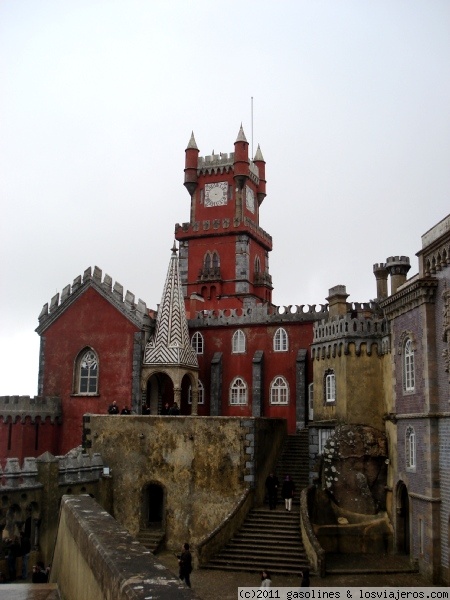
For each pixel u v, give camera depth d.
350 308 53.53
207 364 62.72
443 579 32.84
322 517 41.44
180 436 44.88
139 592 7.27
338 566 35.97
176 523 43.88
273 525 39.97
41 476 38.94
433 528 33.56
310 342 59.66
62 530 16.59
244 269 83.62
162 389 61.19
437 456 34.44
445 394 34.00
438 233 34.91
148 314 60.97
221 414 61.19
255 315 61.69
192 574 34.75
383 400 44.12
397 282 45.59
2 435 54.31
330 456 43.00
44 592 15.45
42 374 59.31
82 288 59.41
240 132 86.12
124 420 46.00
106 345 57.72
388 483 41.88
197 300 74.31
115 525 12.16
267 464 46.56
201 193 88.06
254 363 59.94
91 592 10.41
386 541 40.56
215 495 43.56
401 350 39.97
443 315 34.31
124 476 45.38
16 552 35.78
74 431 57.38
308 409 58.31
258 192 92.94
